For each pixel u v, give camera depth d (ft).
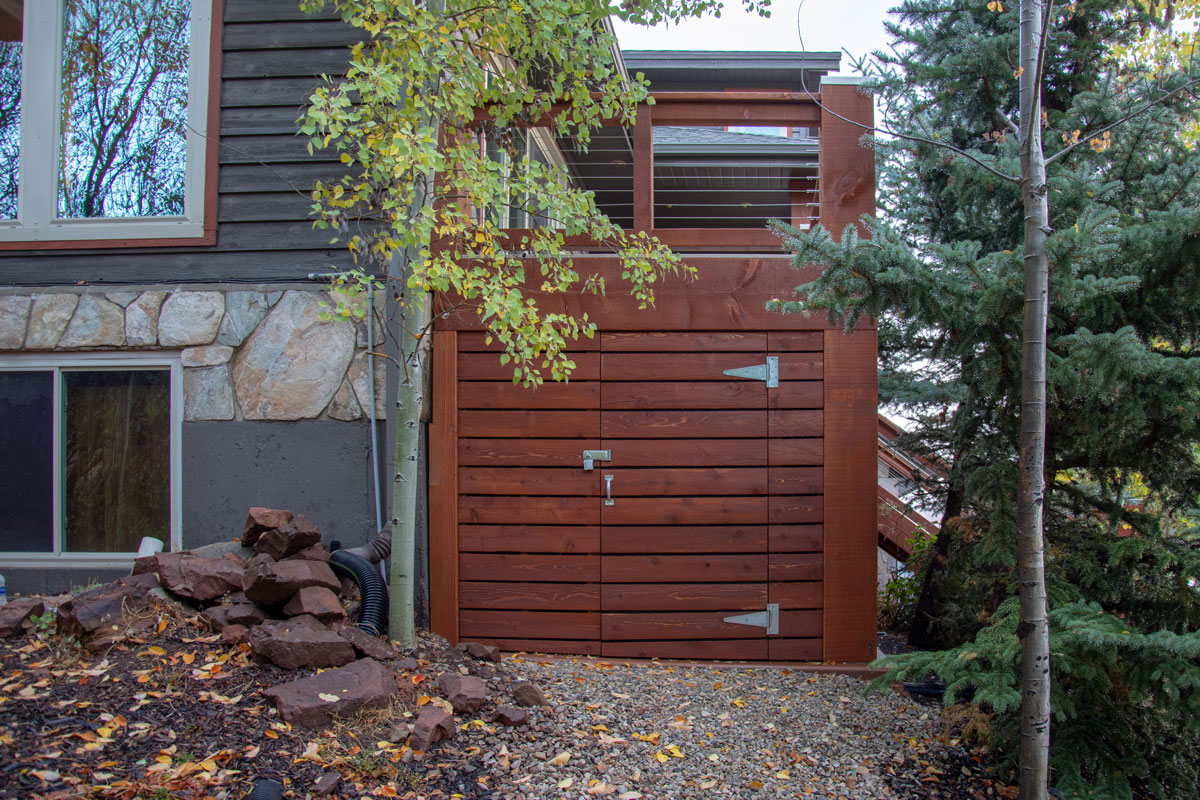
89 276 16.72
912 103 18.75
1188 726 11.00
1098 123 16.05
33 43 17.06
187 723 9.91
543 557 16.57
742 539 16.49
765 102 16.90
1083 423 12.78
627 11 15.75
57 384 16.53
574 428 16.65
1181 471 13.34
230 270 16.58
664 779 11.09
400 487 13.67
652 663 16.08
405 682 12.00
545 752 11.19
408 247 13.64
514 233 16.72
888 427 25.23
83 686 10.32
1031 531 10.60
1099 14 18.85
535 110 15.93
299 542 14.01
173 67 17.01
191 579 12.97
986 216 17.78
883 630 22.88
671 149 26.00
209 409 16.19
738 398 16.60
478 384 16.76
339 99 11.59
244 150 16.65
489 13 13.30
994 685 11.24
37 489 16.57
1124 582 13.16
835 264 12.26
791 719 13.67
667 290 16.66
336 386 16.06
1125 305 13.24
